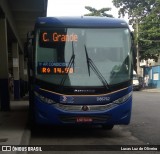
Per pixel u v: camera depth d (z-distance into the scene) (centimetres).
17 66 2756
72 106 1065
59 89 1066
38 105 1077
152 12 4997
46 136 1147
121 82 1090
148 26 4981
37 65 1088
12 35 2448
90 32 1112
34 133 1207
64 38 1103
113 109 1077
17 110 1816
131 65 1112
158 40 4959
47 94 1070
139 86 4584
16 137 1033
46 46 1098
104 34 1116
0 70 1783
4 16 1762
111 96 1079
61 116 1068
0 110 1781
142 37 4991
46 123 1077
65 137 1130
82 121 1070
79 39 1106
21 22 2512
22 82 3161
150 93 3831
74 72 1082
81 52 1098
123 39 1121
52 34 1104
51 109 1066
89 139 1094
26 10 2130
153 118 1609
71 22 1114
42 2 1992
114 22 1130
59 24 1109
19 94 2759
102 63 1097
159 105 2270
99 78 1082
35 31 1105
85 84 1073
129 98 1099
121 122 1092
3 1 1658
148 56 5103
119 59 1107
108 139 1095
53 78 1075
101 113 1070
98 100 1072
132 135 1170
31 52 1099
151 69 5231
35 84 1082
